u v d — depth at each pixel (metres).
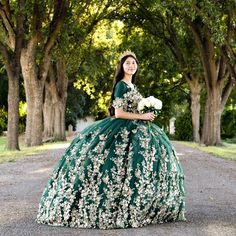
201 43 27.50
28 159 16.09
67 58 26.02
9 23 21.94
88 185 5.75
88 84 37.47
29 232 5.50
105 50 34.94
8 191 8.92
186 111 43.25
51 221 5.85
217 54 28.23
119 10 29.97
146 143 5.94
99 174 5.76
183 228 5.71
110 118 6.22
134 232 5.46
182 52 32.16
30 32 22.28
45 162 14.99
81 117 53.09
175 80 39.88
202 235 5.43
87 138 6.01
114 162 5.80
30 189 9.19
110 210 5.70
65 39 22.88
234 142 45.03
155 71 35.97
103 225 5.66
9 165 14.14
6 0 21.70
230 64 24.83
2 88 47.38
